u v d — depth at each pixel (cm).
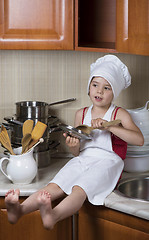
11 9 168
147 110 183
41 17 168
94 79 165
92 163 162
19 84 206
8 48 172
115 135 169
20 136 181
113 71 165
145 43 143
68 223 158
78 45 175
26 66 204
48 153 189
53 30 169
